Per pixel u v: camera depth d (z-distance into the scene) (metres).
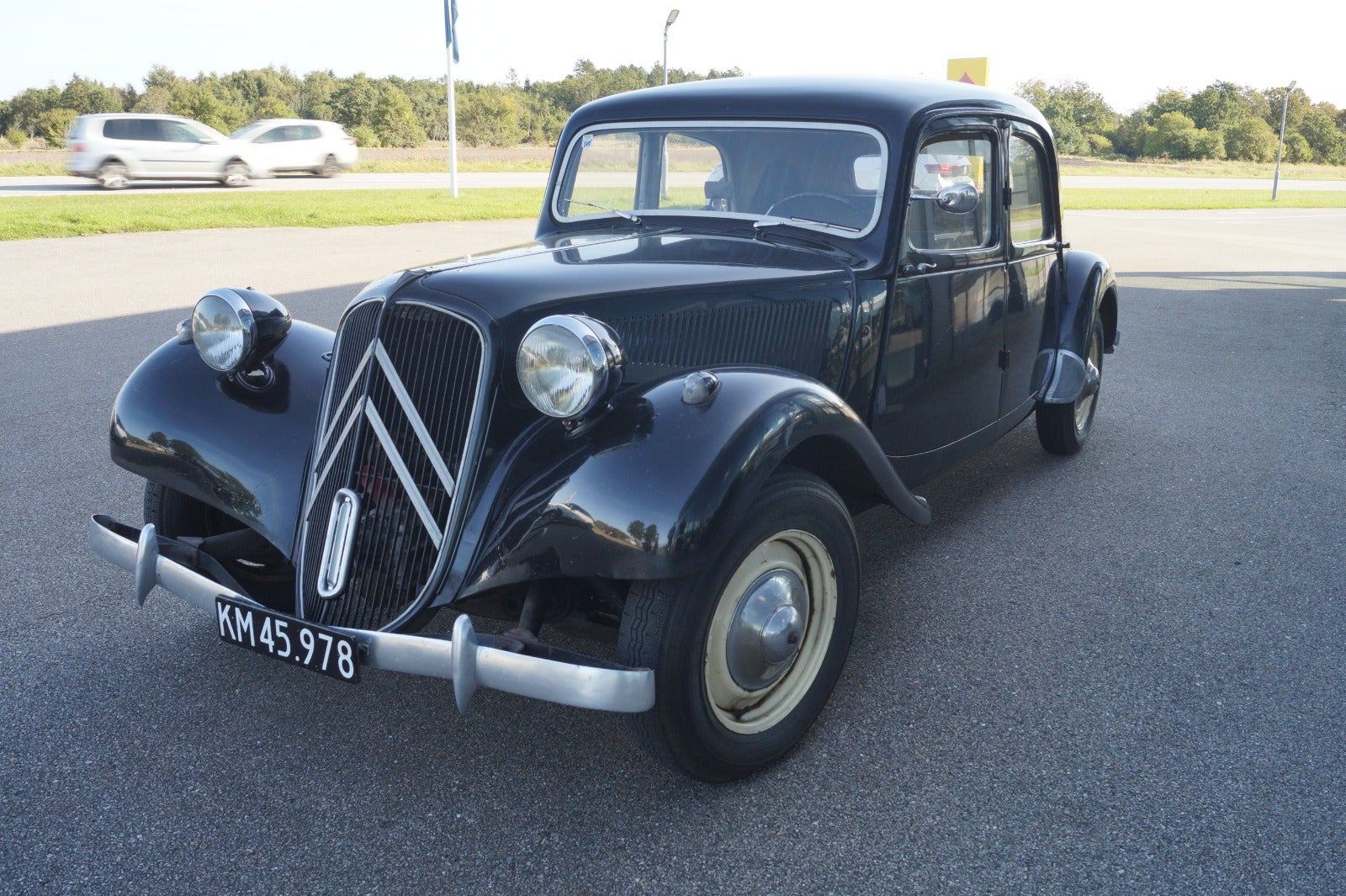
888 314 3.24
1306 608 3.59
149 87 83.31
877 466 2.74
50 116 57.41
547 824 2.41
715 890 2.19
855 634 3.38
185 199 18.19
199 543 3.04
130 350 7.18
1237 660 3.22
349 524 2.51
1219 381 7.09
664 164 3.64
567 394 2.30
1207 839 2.36
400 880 2.21
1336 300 10.95
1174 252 15.95
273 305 3.17
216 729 2.78
